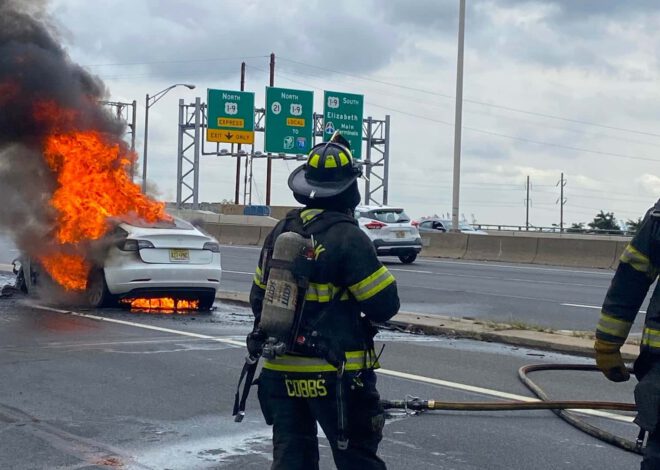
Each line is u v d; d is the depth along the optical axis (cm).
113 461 590
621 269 375
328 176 410
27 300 1377
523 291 1800
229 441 638
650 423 354
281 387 400
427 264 2600
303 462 405
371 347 403
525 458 605
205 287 1280
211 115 4328
